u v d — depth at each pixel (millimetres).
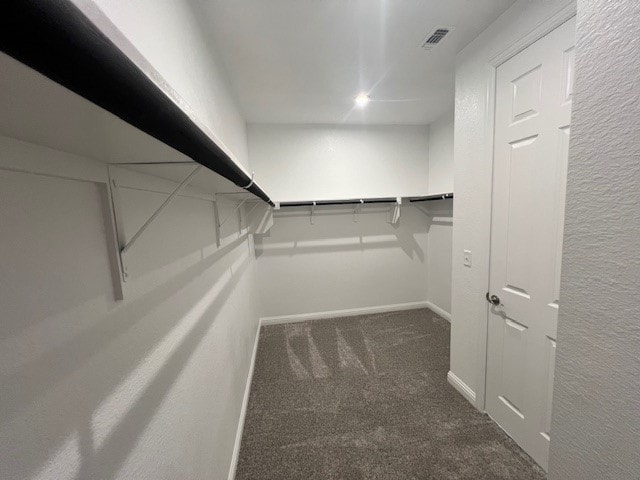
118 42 204
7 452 344
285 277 3199
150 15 743
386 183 3270
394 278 3434
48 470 396
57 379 422
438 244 3262
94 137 374
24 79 200
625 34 506
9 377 353
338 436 1578
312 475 1354
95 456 485
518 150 1349
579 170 599
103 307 528
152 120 287
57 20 152
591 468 599
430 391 1925
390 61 1797
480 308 1637
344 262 3301
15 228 375
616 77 523
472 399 1772
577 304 615
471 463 1381
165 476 709
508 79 1374
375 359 2367
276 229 3135
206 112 1298
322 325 3100
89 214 512
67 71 180
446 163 3008
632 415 523
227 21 1362
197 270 1054
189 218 997
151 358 684
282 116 2771
